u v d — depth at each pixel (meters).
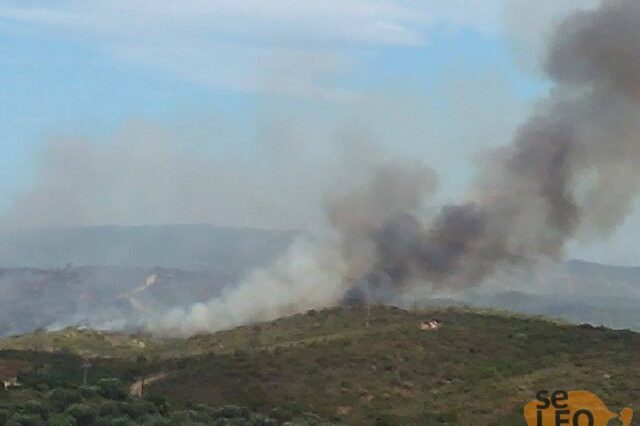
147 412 59.59
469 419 61.41
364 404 67.25
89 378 69.88
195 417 59.53
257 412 63.56
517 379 70.19
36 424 53.31
